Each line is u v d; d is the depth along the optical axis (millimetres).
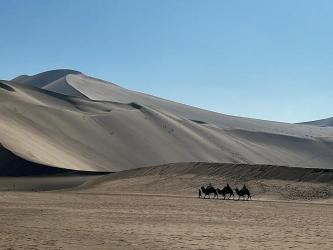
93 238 21609
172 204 44625
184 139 192250
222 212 37812
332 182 60594
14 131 126562
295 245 20906
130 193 62406
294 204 48344
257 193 60188
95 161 143875
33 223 27344
